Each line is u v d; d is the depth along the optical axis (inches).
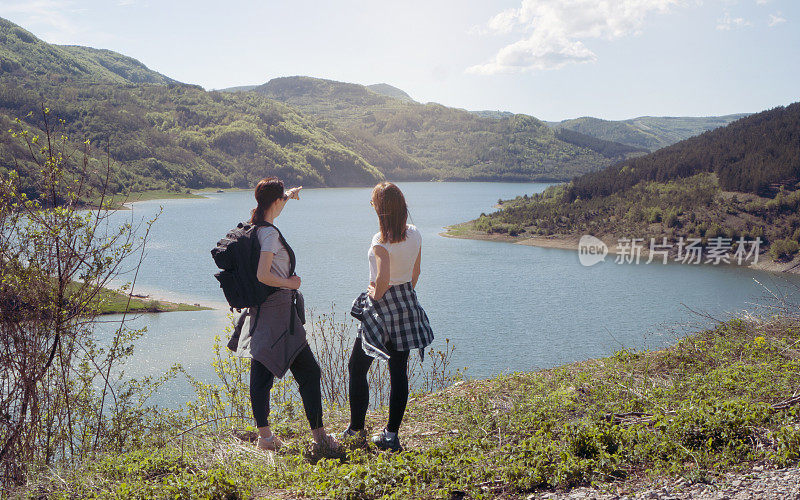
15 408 154.9
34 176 159.5
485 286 3408.0
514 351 2004.2
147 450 150.1
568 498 98.0
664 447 112.5
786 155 6215.6
